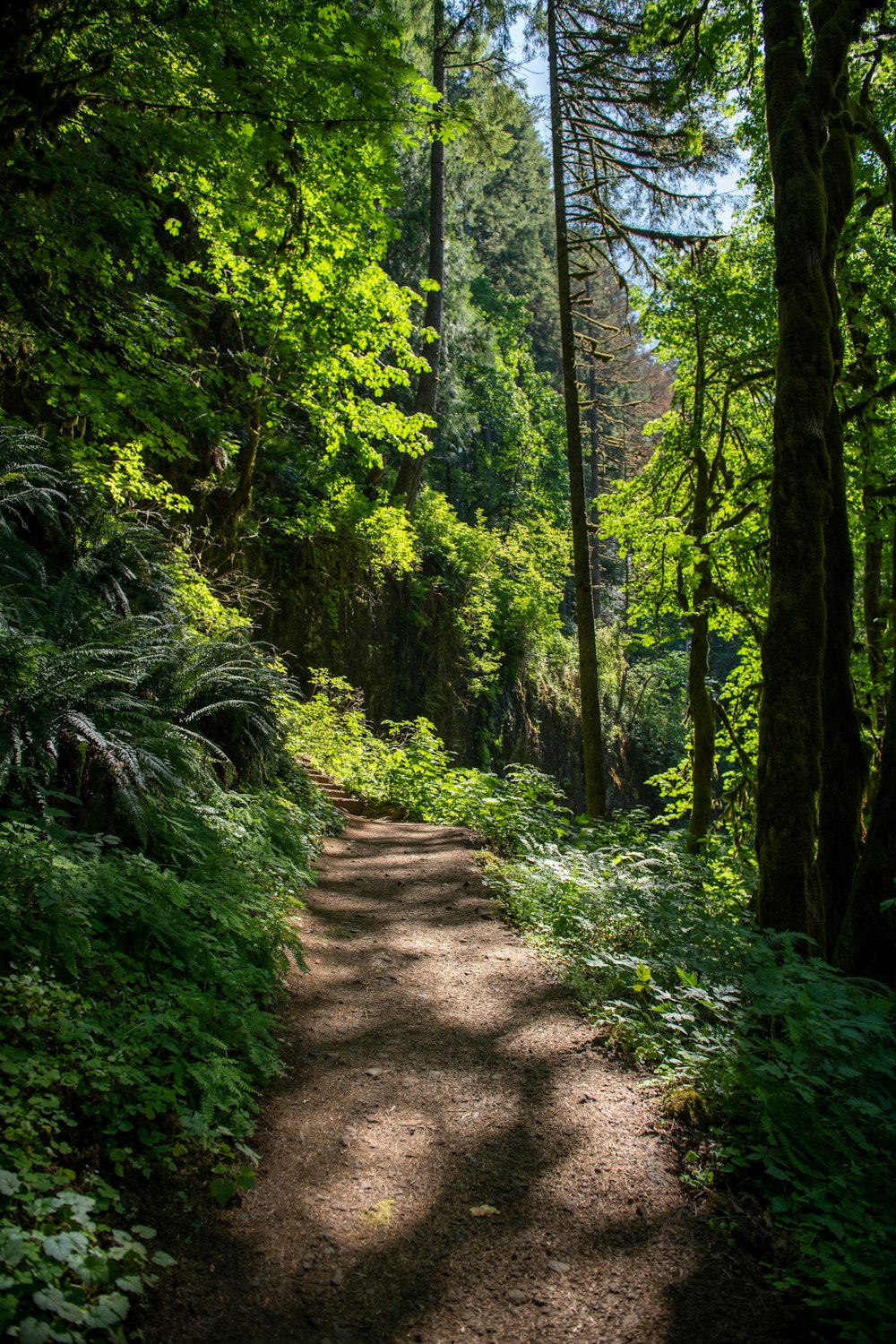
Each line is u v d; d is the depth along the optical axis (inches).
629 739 1300.4
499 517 1229.7
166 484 378.3
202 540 502.3
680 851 311.4
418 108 276.5
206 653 268.4
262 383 489.7
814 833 208.7
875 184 387.9
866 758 253.6
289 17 274.2
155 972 143.1
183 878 182.9
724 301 461.1
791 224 230.2
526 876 268.4
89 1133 105.4
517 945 221.1
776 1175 113.3
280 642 629.0
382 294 490.3
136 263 352.8
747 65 379.9
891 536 394.0
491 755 949.2
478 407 1200.8
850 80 368.8
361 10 313.6
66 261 278.8
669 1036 159.0
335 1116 134.2
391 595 796.0
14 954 121.2
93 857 157.9
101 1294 83.2
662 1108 137.7
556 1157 125.6
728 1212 112.7
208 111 253.1
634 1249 106.5
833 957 198.5
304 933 213.6
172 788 203.9
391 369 518.6
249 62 245.0
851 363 397.7
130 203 304.7
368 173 328.8
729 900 267.7
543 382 1514.5
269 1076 141.8
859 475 393.4
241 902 180.2
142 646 240.8
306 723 495.8
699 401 485.4
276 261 433.7
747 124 428.8
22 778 161.5
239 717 264.8
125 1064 114.9
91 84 248.8
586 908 226.1
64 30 244.1
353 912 244.1
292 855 262.7
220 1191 107.3
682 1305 96.8
